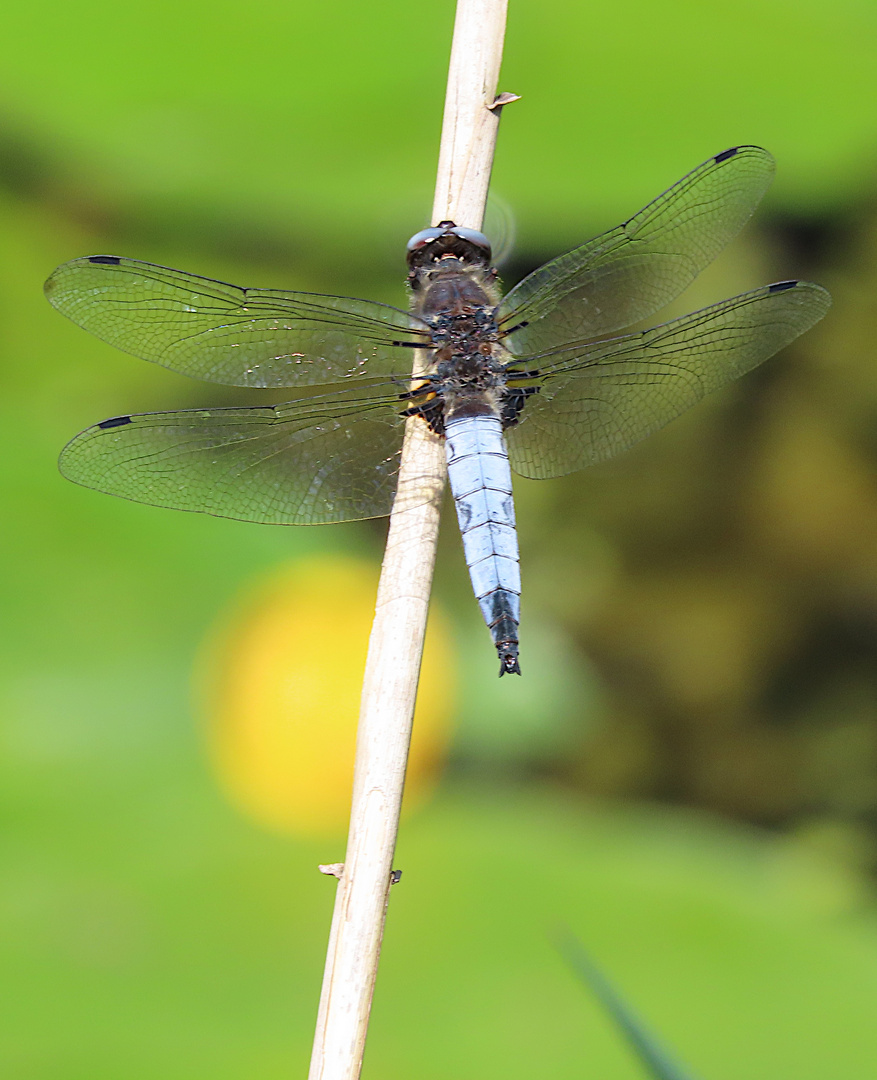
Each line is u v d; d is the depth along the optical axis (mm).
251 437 1399
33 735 1433
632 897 1434
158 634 1441
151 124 1451
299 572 1451
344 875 1370
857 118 1461
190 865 1423
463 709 1462
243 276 1484
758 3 1483
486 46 1384
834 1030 1413
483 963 1418
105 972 1408
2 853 1421
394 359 1404
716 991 1418
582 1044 1405
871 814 1493
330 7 1471
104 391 1483
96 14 1465
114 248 1484
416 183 1445
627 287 1410
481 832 1444
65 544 1448
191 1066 1396
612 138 1456
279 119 1454
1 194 1479
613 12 1479
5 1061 1396
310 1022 1405
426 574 1377
